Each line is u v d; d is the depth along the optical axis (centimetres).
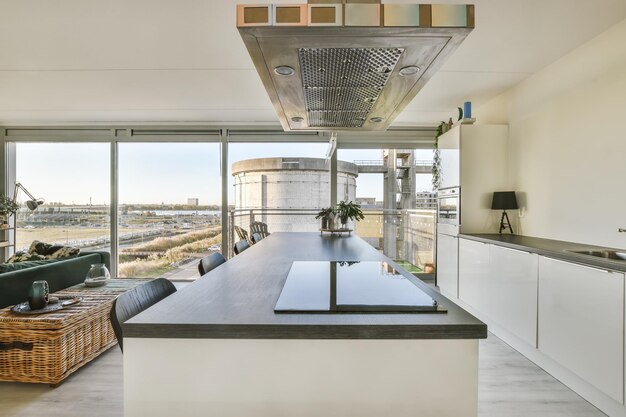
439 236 440
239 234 517
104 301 265
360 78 151
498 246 299
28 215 549
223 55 306
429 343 90
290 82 156
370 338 86
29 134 533
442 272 430
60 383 232
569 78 293
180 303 107
